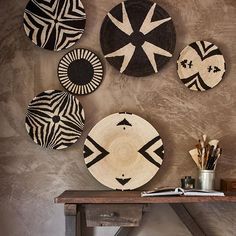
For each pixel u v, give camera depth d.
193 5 2.23
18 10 2.19
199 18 2.23
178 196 1.86
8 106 2.17
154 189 2.05
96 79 2.17
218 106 2.22
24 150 2.17
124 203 1.85
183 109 2.21
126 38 2.18
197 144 2.14
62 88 2.19
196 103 2.22
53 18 2.17
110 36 2.18
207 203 2.21
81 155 2.17
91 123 2.18
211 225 2.21
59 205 2.17
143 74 2.18
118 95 2.20
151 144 2.15
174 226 2.21
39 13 2.17
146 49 2.19
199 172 2.09
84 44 2.20
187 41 2.22
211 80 2.21
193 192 1.88
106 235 2.18
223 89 2.22
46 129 2.15
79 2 2.17
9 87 2.18
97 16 2.20
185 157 2.19
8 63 2.18
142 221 2.20
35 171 2.17
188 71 2.20
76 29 2.17
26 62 2.18
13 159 2.17
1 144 2.17
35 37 2.16
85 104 2.18
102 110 2.19
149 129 2.15
